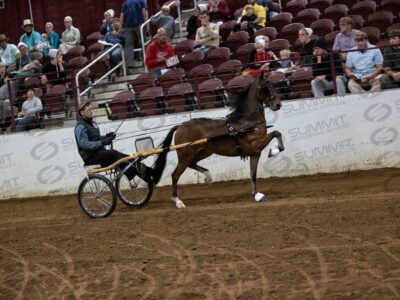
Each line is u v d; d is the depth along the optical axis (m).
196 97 23.39
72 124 26.20
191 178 23.36
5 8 36.97
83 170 24.22
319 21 26.28
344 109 21.64
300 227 15.05
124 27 29.55
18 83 28.19
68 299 12.37
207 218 16.97
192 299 11.65
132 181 21.92
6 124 27.00
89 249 15.38
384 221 14.77
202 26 27.02
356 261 12.49
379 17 25.70
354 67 21.88
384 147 21.41
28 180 24.86
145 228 16.70
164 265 13.56
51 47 32.66
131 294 12.21
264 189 20.95
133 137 23.36
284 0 30.69
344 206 16.52
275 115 22.31
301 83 22.39
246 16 27.75
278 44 25.33
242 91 18.98
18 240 17.00
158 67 26.73
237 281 12.21
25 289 13.16
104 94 27.92
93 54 30.73
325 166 22.02
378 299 10.71
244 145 18.78
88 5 35.59
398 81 21.34
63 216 20.44
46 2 36.34
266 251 13.67
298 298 11.14
